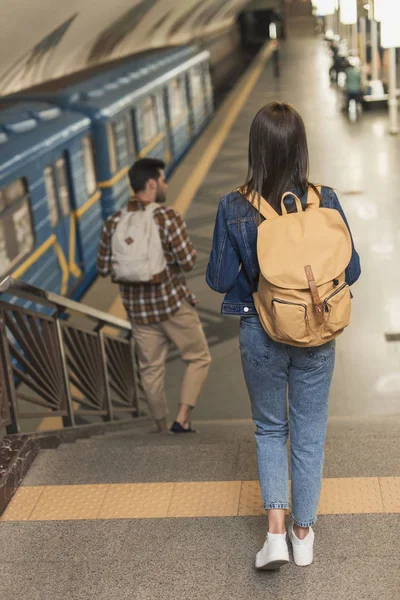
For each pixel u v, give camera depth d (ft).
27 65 50.93
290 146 8.04
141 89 48.44
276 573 9.19
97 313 19.38
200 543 9.96
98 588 9.25
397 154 59.62
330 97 92.12
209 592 9.01
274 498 8.82
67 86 42.09
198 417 26.18
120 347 25.54
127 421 23.61
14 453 12.22
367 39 91.35
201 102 77.30
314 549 9.56
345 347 29.66
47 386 15.70
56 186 32.73
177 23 109.81
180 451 12.78
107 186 39.55
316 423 8.74
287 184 8.18
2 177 26.25
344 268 7.91
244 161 61.26
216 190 53.42
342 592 8.79
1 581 9.52
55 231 32.42
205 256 40.96
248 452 12.56
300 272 7.80
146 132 49.62
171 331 17.38
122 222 16.06
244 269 8.47
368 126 71.82
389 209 45.62
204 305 34.99
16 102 35.58
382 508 10.34
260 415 9.00
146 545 10.02
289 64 141.08
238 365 29.45
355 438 12.96
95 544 10.13
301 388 8.58
